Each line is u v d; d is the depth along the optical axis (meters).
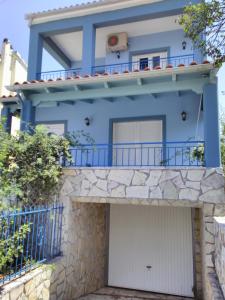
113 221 9.20
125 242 8.96
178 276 8.27
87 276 7.59
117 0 8.67
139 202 6.25
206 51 5.63
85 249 7.49
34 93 7.78
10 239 4.46
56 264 5.77
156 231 8.74
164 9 8.41
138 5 8.64
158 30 9.95
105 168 6.55
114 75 6.62
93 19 8.95
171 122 8.58
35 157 6.38
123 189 6.34
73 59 11.99
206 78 6.28
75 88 7.19
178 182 6.00
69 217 6.59
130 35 10.30
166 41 9.94
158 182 6.14
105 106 9.31
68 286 6.39
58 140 6.84
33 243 5.41
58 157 6.77
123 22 8.91
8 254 4.44
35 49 9.27
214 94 6.16
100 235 8.71
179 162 8.24
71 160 6.95
